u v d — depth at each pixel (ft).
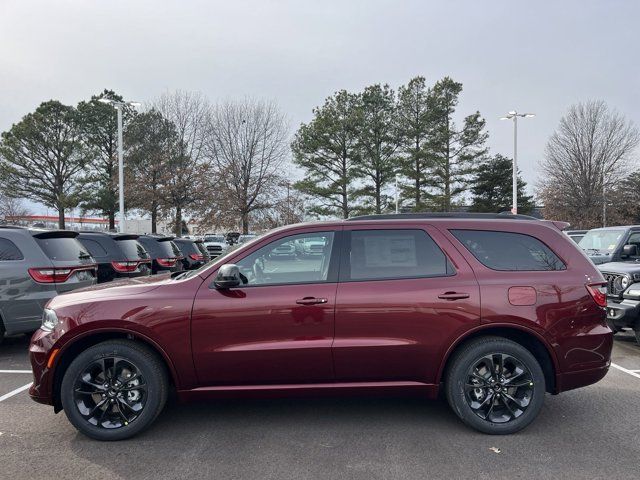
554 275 13.53
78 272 23.65
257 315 12.96
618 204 156.25
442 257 13.64
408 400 16.17
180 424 14.17
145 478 11.03
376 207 132.98
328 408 15.44
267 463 11.70
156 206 116.88
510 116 86.99
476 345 13.23
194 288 13.20
